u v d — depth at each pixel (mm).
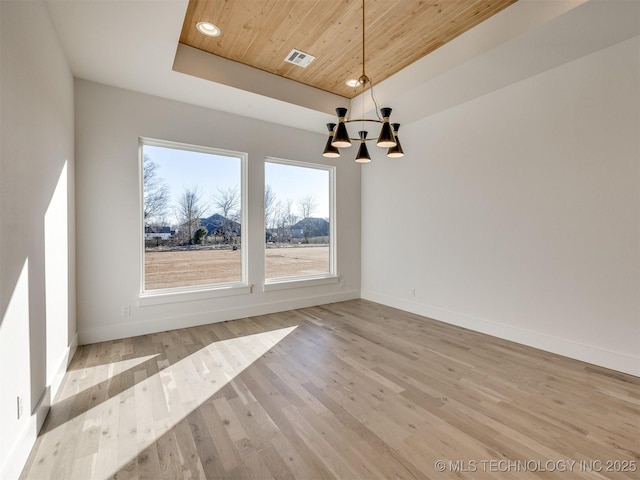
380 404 2092
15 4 1553
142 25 2311
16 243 1516
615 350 2578
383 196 4855
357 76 3607
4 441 1339
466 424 1874
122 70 2947
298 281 4609
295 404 2086
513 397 2176
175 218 3746
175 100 3580
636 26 2297
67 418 1920
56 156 2312
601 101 2623
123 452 1632
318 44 2990
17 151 1551
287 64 3352
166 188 3688
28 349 1649
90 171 3137
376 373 2539
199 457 1599
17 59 1568
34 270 1774
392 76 3561
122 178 3303
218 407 2051
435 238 4066
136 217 3387
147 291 3572
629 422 1888
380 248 4926
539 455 1612
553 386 2324
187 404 2084
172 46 2574
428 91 3371
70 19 2225
